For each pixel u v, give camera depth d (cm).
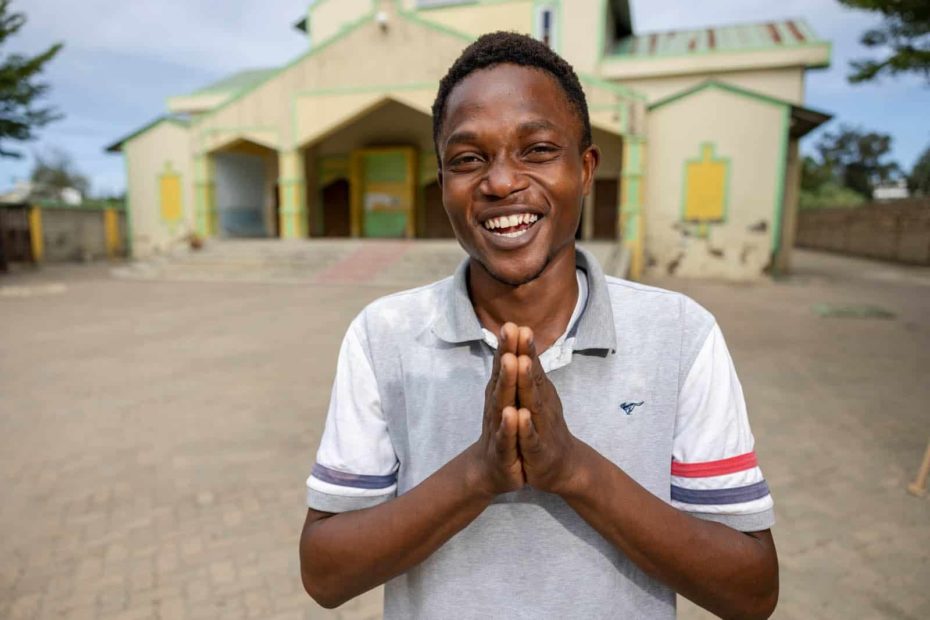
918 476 392
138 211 2191
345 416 112
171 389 623
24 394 608
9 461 446
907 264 2292
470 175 102
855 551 322
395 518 95
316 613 282
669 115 1667
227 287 1484
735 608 99
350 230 2278
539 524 101
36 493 396
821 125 1666
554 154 101
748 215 1634
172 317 1055
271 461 444
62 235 2247
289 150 1919
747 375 658
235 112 1958
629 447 102
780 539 334
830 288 1470
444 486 91
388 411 111
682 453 105
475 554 102
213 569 314
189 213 2142
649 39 2255
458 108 101
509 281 102
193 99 2373
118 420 533
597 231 1912
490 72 101
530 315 108
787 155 1800
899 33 1055
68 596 294
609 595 102
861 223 2705
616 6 2077
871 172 5166
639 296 112
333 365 718
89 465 439
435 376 108
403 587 111
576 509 91
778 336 868
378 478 110
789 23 2094
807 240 3372
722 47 1916
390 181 2191
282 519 362
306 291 1399
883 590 290
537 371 82
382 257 1681
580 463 87
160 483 409
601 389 104
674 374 105
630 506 90
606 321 104
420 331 112
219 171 2078
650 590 106
